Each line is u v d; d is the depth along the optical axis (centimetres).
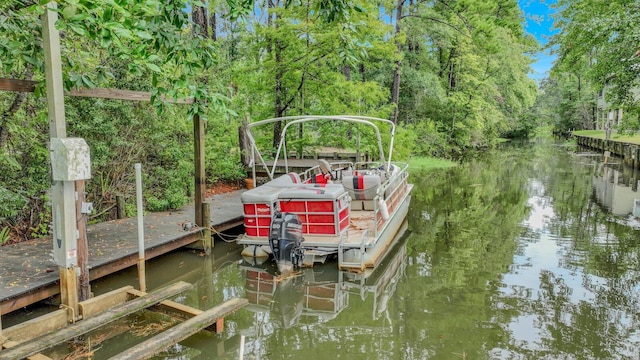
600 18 1165
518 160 2236
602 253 729
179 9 395
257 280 615
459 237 841
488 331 461
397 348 429
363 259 623
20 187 657
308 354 421
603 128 3322
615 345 431
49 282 460
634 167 1780
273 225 620
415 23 1955
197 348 428
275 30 1081
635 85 1243
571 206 1116
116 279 591
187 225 689
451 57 2491
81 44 670
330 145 1412
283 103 1220
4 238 623
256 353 423
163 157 959
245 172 1232
